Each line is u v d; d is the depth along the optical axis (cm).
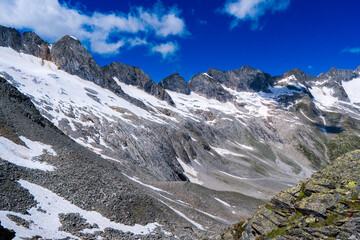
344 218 1880
